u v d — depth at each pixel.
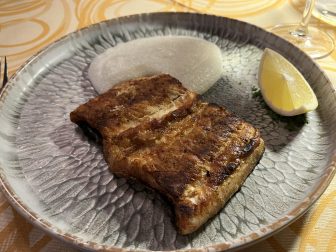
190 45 0.21
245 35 0.22
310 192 0.14
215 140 0.15
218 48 0.21
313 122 0.18
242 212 0.14
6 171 0.15
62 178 0.15
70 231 0.13
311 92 0.18
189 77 0.20
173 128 0.16
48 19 0.26
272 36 0.21
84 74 0.21
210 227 0.14
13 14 0.26
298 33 0.24
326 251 0.13
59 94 0.20
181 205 0.13
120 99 0.18
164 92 0.18
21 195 0.15
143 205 0.14
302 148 0.17
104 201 0.15
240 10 0.26
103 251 0.12
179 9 0.27
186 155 0.15
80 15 0.26
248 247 0.13
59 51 0.21
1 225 0.14
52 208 0.14
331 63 0.22
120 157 0.15
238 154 0.15
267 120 0.18
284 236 0.14
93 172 0.16
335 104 0.17
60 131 0.18
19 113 0.18
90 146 0.17
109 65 0.20
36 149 0.17
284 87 0.18
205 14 0.23
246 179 0.15
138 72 0.20
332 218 0.14
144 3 0.27
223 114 0.17
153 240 0.13
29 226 0.14
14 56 0.23
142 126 0.16
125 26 0.23
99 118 0.17
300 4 0.27
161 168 0.14
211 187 0.14
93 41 0.22
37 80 0.20
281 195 0.15
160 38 0.22
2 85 0.20
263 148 0.16
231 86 0.20
